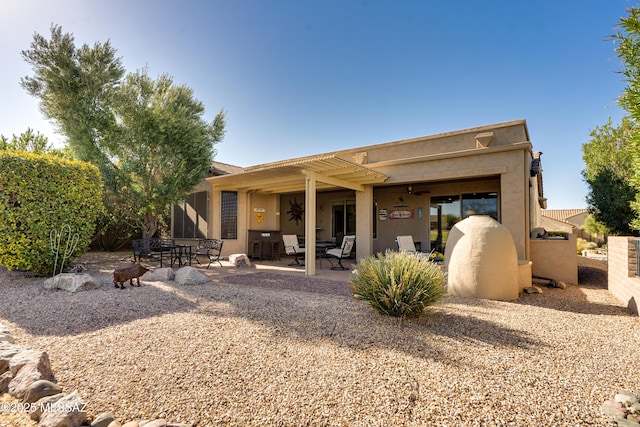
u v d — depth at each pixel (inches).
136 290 242.7
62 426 77.0
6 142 485.7
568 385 101.4
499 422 82.6
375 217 510.3
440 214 460.8
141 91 418.0
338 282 289.7
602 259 510.6
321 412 86.4
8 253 269.0
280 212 634.2
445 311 188.4
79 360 117.3
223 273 343.3
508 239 231.0
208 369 110.7
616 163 460.1
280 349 129.0
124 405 88.7
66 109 390.3
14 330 151.3
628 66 154.3
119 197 426.6
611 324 166.9
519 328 157.9
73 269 301.0
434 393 96.1
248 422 82.0
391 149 411.8
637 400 91.2
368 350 128.6
